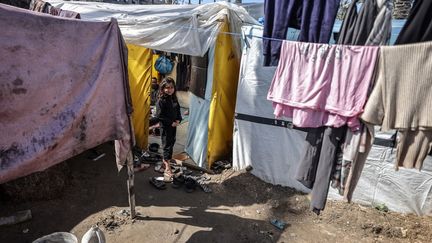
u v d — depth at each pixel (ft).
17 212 13.17
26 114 8.46
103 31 10.49
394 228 13.82
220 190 17.02
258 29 16.46
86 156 19.70
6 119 8.04
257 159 17.85
